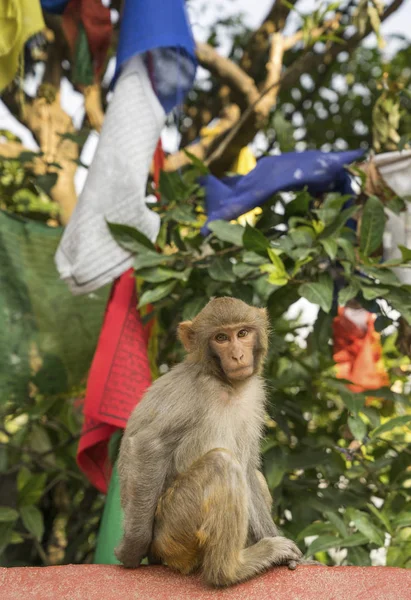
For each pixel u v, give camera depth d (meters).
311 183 5.83
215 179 6.09
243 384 4.22
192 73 5.73
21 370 5.95
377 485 5.76
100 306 6.16
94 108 6.52
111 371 5.27
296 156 5.86
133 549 3.96
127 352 5.35
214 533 3.82
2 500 6.55
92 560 6.73
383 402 6.57
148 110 5.54
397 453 5.97
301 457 5.57
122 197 5.38
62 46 7.58
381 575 3.91
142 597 3.73
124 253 5.33
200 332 4.18
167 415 4.04
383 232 5.34
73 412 6.47
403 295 5.30
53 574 3.96
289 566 4.01
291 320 7.01
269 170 5.82
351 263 5.38
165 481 4.11
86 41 6.27
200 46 7.32
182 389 4.11
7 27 5.57
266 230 6.02
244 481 3.88
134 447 3.99
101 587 3.82
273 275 5.11
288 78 7.45
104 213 5.37
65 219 7.19
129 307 5.47
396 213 5.62
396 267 5.38
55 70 7.61
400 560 5.02
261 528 4.35
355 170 5.68
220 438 4.14
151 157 5.55
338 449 5.61
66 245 5.39
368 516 5.29
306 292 5.13
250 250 5.24
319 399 6.62
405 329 5.82
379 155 5.75
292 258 5.30
